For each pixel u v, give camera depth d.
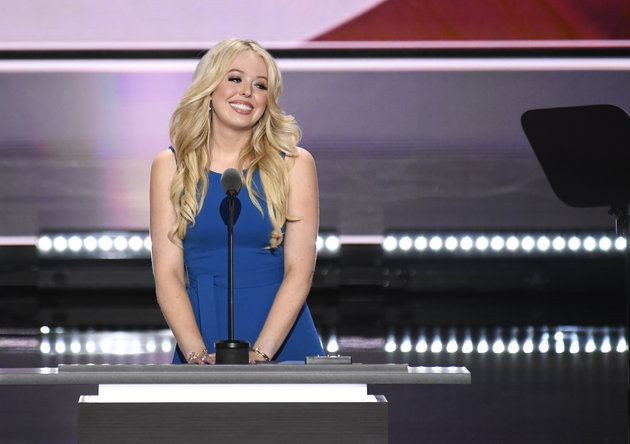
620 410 15.49
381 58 33.12
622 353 21.77
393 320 28.03
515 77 33.09
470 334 25.09
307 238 9.93
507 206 33.88
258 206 9.68
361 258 34.38
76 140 33.34
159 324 27.36
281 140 9.91
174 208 9.73
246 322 9.66
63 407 15.89
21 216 33.81
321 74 33.19
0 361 20.47
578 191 33.47
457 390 17.36
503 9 32.88
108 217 33.97
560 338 24.33
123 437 6.53
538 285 34.22
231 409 6.56
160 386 6.59
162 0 32.56
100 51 32.75
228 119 9.64
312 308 30.86
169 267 9.64
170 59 32.84
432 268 34.38
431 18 33.03
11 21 32.44
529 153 33.56
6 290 34.09
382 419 6.57
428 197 34.00
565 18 32.72
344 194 33.97
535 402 16.22
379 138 33.66
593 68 32.78
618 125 32.81
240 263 9.71
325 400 6.59
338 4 32.84
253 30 32.78
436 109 33.44
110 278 34.38
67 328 26.41
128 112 33.16
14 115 33.06
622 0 32.41
